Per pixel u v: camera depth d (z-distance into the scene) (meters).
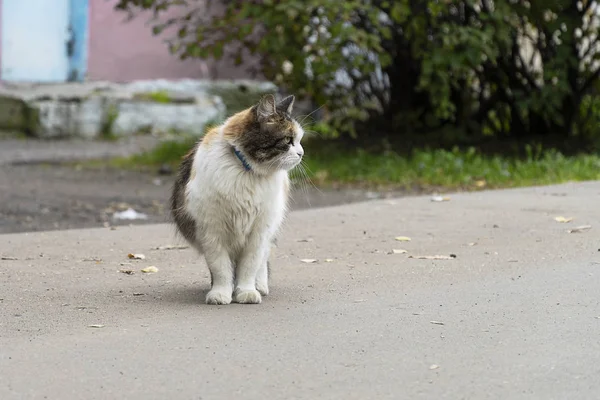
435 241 10.63
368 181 17.00
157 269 9.27
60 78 25.70
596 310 7.24
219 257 7.77
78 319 7.16
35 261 9.65
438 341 6.45
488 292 7.91
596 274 8.47
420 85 17.53
